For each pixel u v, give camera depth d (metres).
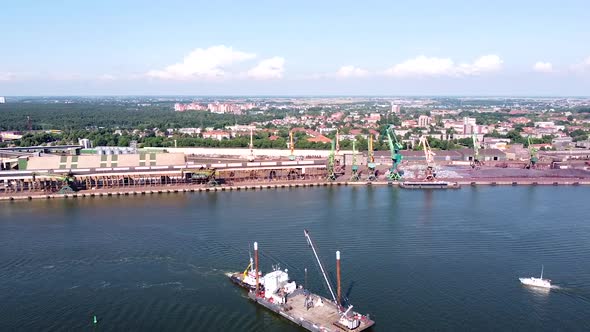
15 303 125.81
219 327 116.50
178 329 115.19
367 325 114.19
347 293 131.50
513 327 115.56
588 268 148.75
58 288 133.88
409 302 126.88
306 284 137.12
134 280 139.12
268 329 116.00
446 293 131.75
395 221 197.25
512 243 170.38
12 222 194.00
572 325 116.56
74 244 166.62
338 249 163.38
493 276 142.38
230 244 167.12
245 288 135.00
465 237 176.62
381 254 158.88
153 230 182.62
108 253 158.38
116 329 114.50
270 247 164.88
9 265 148.38
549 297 129.88
